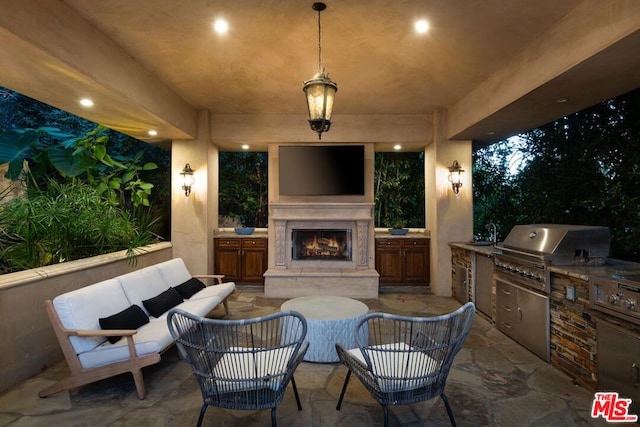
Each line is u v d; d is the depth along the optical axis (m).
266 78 4.19
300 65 3.82
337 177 5.74
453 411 2.34
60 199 4.12
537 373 2.90
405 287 5.92
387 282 5.90
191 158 5.52
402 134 5.67
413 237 5.88
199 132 5.50
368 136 5.68
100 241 4.24
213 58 3.65
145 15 2.86
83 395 2.57
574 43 2.74
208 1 2.68
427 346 2.06
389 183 7.25
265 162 7.98
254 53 3.54
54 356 3.13
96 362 2.53
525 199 5.76
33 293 2.94
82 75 2.90
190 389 2.66
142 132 5.04
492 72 3.97
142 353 2.54
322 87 2.76
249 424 2.21
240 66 3.85
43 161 5.09
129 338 2.51
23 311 2.84
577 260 3.09
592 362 2.60
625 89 3.27
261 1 2.68
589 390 2.62
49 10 2.52
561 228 3.23
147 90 3.92
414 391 1.92
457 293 5.23
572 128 4.84
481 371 2.93
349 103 5.12
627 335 2.28
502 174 6.36
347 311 3.33
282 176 5.77
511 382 2.75
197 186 5.54
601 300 2.49
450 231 5.53
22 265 3.49
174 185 5.54
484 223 6.53
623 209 4.09
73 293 2.66
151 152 7.27
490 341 3.60
